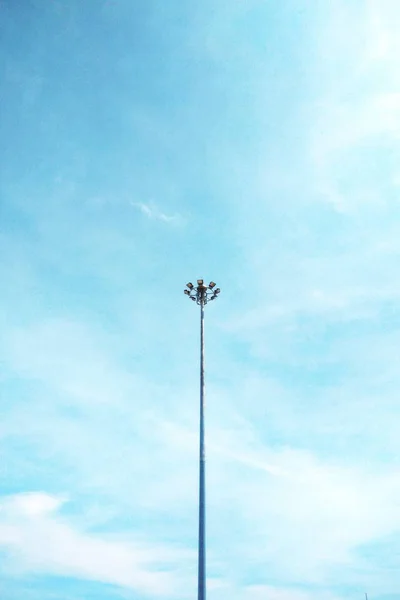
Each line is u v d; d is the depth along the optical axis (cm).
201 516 2334
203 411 2742
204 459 2550
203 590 2123
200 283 3272
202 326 3128
